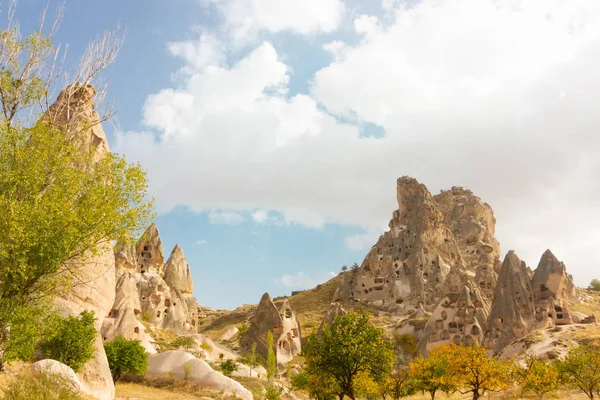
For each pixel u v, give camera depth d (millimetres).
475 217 155250
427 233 125500
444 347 45844
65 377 23562
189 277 101062
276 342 84500
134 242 23906
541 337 66688
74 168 22859
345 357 36125
